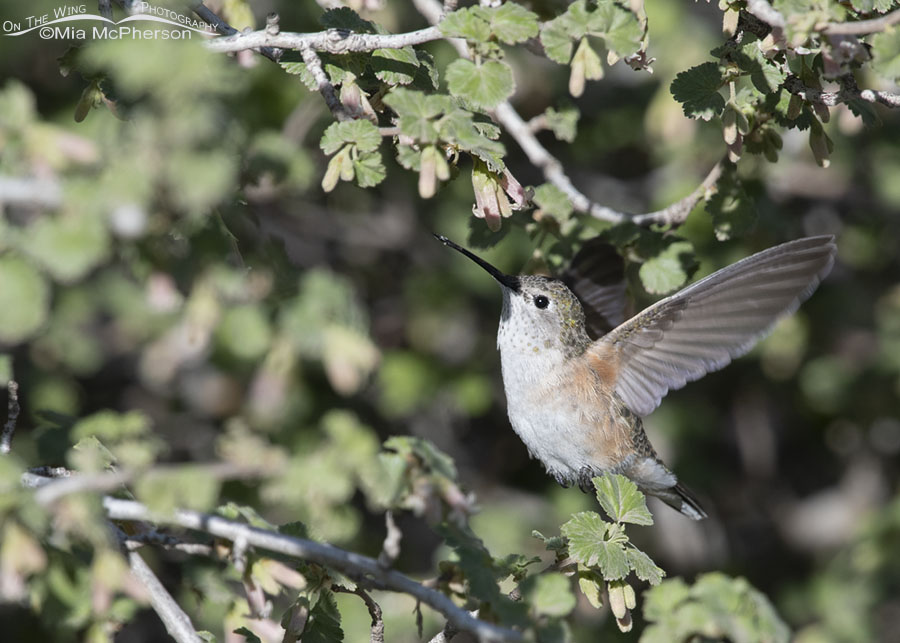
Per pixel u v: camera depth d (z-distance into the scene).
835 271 15.64
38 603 6.38
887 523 14.45
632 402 9.04
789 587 16.19
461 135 6.09
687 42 13.39
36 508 5.35
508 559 6.66
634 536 15.80
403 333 14.91
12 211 5.97
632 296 9.42
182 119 4.95
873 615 15.22
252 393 12.09
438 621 12.05
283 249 7.01
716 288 8.12
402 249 15.03
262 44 6.91
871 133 14.72
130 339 13.17
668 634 6.09
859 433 16.39
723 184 8.55
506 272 14.26
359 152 6.55
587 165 15.45
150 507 5.29
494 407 15.42
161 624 13.10
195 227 5.85
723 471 16.75
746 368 16.14
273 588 5.96
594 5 6.66
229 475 5.38
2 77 12.25
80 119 6.89
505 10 6.43
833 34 6.11
